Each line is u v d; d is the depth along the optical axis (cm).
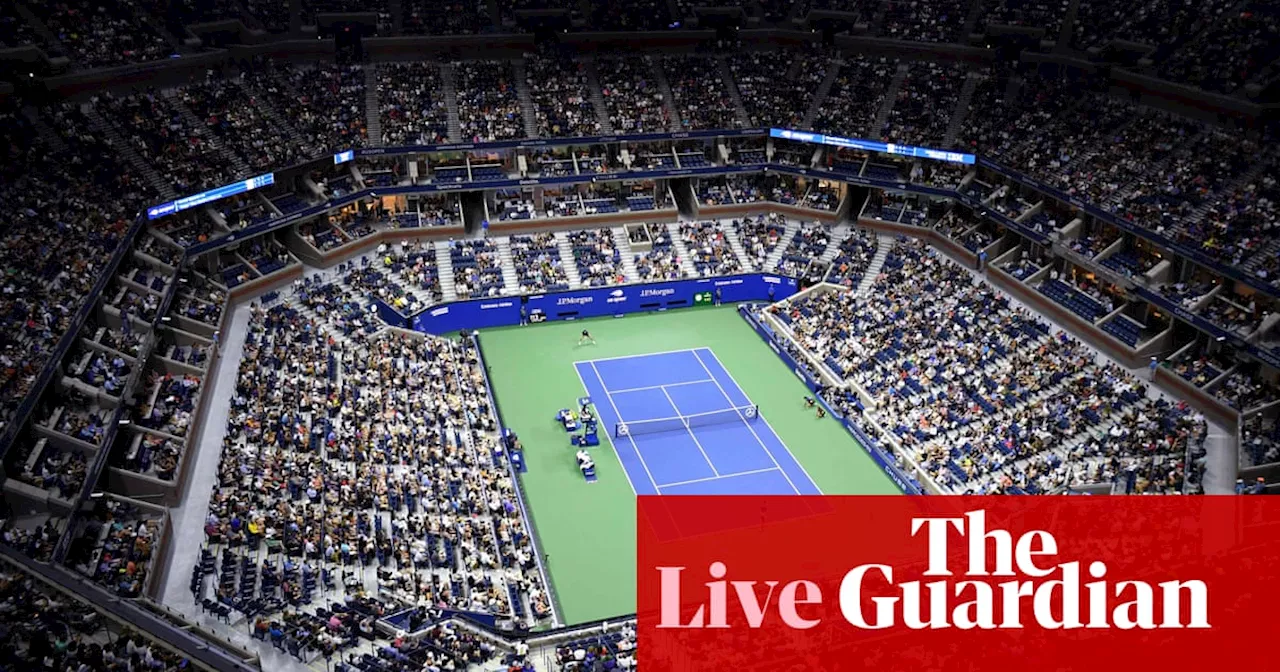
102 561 4841
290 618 4625
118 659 3988
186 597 4844
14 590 4297
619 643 4900
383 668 4431
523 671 4594
